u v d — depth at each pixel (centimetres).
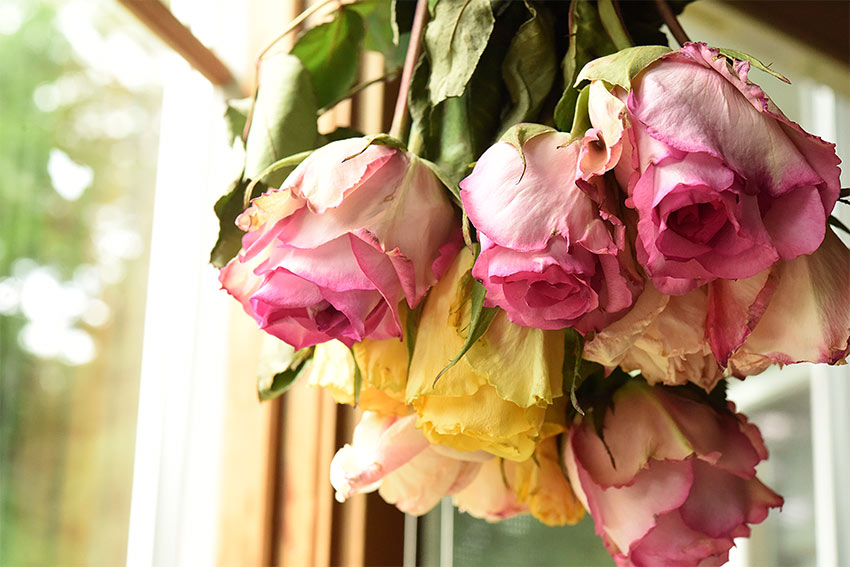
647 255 28
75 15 55
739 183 27
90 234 55
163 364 58
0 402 49
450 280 31
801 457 94
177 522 57
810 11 82
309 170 30
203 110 61
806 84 99
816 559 93
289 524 54
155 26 51
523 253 28
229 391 57
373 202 30
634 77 28
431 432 32
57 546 51
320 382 34
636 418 34
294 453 55
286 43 57
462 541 60
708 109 28
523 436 32
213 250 36
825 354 30
